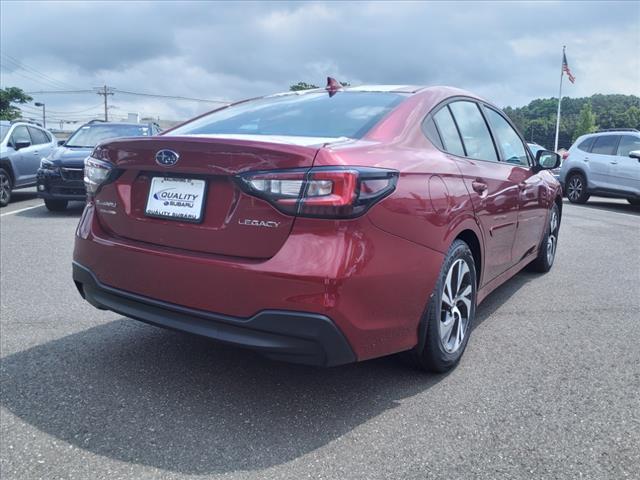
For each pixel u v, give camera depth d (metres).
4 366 3.36
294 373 3.31
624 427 2.74
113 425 2.71
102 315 4.32
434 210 2.95
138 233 2.95
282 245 2.50
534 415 2.85
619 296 5.10
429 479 2.32
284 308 2.47
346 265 2.45
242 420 2.77
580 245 7.81
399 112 3.23
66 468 2.37
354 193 2.47
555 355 3.66
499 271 4.21
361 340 2.59
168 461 2.42
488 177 3.73
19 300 4.69
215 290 2.60
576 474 2.35
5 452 2.47
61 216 9.69
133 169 2.97
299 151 2.50
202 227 2.71
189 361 3.46
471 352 3.70
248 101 4.08
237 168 2.60
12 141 11.60
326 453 2.50
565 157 15.15
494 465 2.42
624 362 3.55
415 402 2.98
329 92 3.74
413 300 2.85
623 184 13.29
